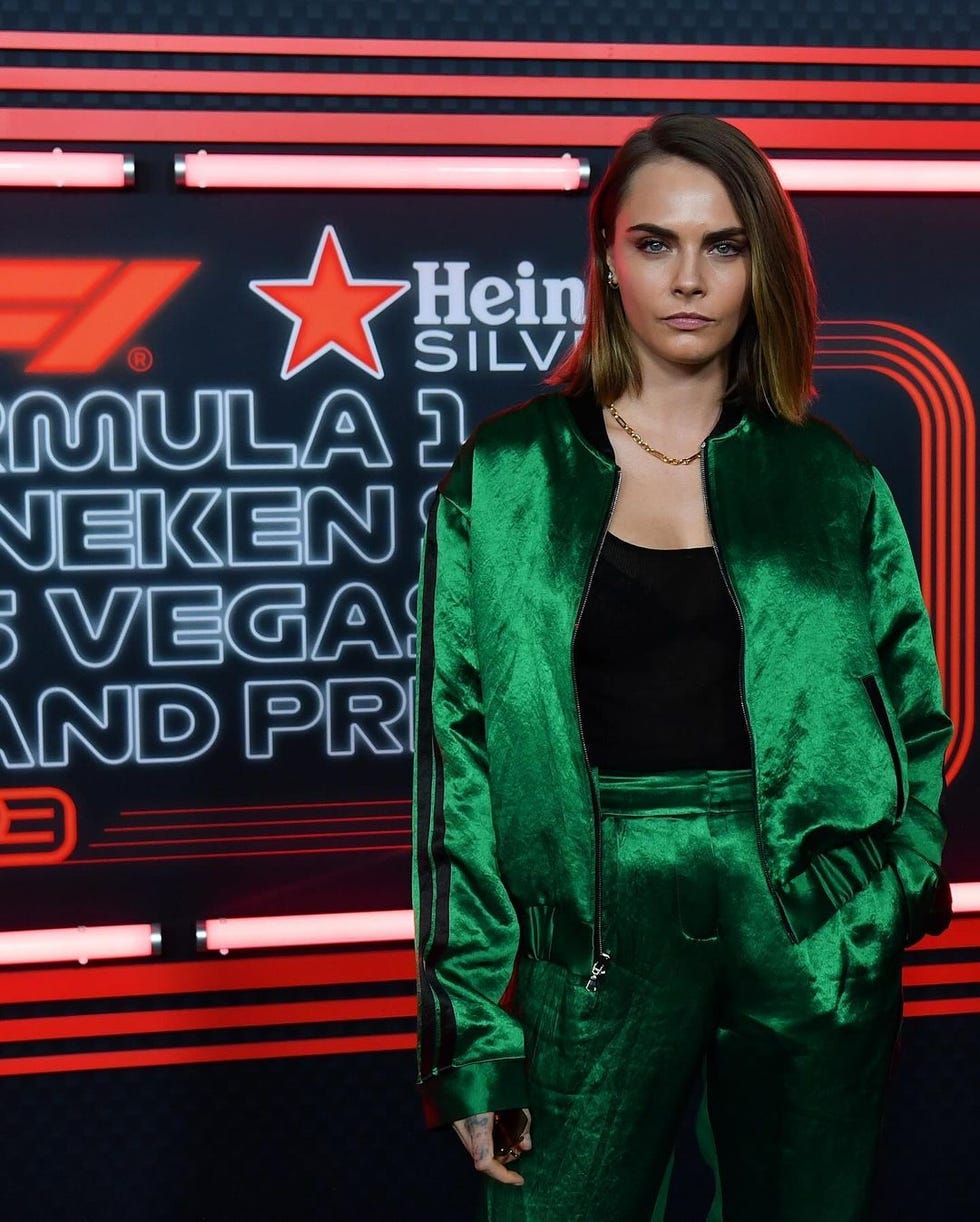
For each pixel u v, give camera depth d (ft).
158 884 7.80
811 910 4.19
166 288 7.62
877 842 4.40
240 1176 7.99
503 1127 4.27
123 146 7.52
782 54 7.82
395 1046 8.00
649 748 4.16
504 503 4.28
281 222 7.66
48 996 7.68
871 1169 4.38
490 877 4.25
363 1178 8.07
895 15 7.90
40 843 7.71
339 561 7.86
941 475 8.17
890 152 7.98
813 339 4.40
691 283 4.07
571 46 7.70
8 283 7.51
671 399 4.33
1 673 7.64
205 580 7.77
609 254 4.36
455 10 7.64
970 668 8.24
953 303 8.11
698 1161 8.07
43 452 7.61
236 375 7.71
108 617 7.70
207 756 7.81
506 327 7.88
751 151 4.14
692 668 4.18
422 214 7.76
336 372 7.78
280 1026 7.93
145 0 7.45
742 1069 4.33
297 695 7.86
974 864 8.28
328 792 7.91
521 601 4.20
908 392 8.12
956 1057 8.35
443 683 4.33
